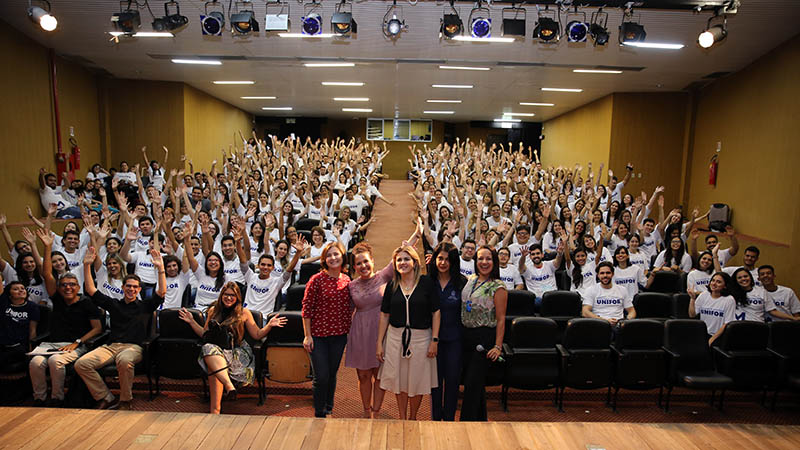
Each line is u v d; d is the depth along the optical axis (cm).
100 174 1238
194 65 1206
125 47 1048
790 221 912
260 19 830
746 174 1094
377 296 405
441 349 394
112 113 1403
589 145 1688
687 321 505
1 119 918
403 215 1266
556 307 572
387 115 2328
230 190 1080
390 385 386
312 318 406
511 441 320
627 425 341
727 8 654
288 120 2441
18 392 493
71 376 467
